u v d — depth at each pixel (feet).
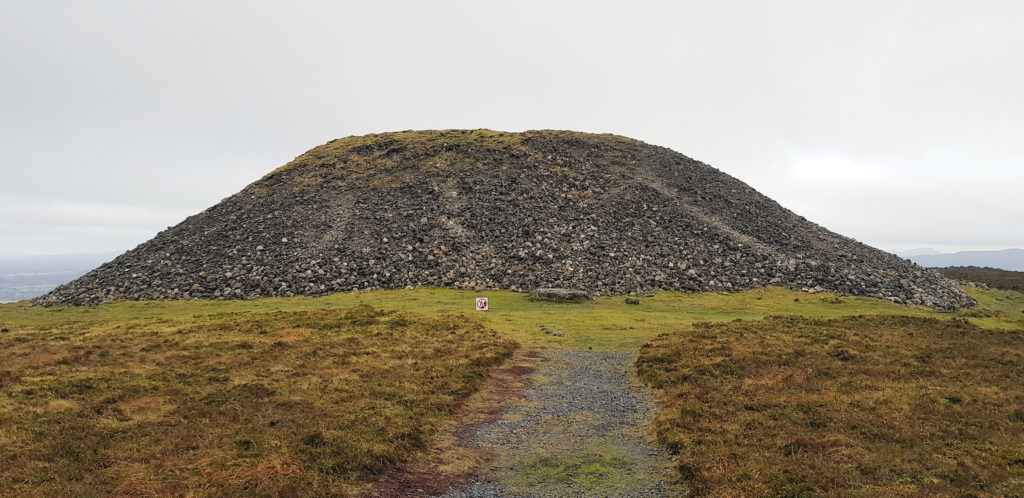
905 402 87.20
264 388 97.40
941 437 71.72
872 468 61.11
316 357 126.11
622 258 266.16
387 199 321.52
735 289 244.42
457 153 377.71
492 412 90.68
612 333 165.68
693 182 356.18
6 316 215.10
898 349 133.49
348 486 59.16
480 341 148.05
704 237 289.33
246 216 314.76
